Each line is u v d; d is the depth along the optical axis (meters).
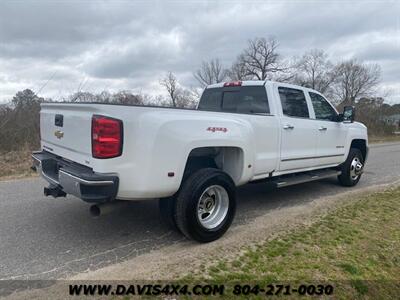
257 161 4.26
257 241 3.72
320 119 5.66
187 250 3.46
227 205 3.82
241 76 51.41
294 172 5.12
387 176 7.99
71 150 3.46
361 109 32.19
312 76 55.44
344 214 4.74
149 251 3.43
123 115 2.98
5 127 10.36
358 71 56.53
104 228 4.06
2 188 6.04
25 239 3.69
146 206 4.94
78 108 3.23
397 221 4.53
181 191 3.46
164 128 3.19
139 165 3.06
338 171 6.25
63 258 3.25
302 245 3.62
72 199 5.27
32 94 11.08
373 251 3.61
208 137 3.54
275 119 4.55
